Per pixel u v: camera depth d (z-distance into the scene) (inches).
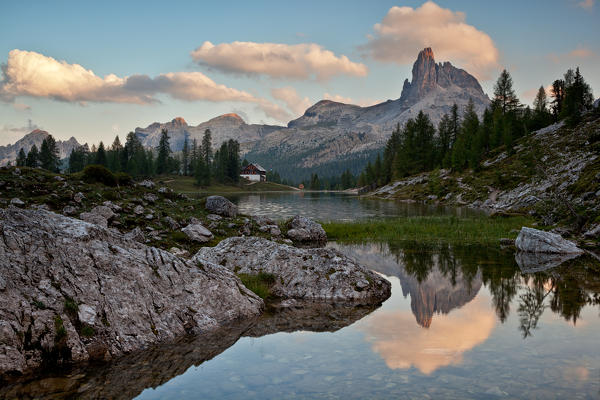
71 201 875.4
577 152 1995.6
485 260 719.1
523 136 3666.3
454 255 781.9
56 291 287.3
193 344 305.3
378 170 5807.1
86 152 6501.0
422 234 1108.5
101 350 275.9
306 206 2714.1
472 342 292.5
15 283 274.1
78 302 291.4
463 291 483.2
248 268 532.1
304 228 1062.4
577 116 3166.8
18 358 245.0
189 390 217.9
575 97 3550.7
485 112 4520.2
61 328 268.5
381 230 1179.3
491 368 238.7
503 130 3786.9
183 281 374.3
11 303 262.2
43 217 334.0
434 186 3447.3
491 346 281.7
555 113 4008.4
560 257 745.6
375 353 273.1
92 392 218.5
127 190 1090.1
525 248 839.7
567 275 572.1
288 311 411.5
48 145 5590.6
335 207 2603.3
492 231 1114.1
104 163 5457.7
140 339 299.1
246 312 390.0
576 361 248.5
